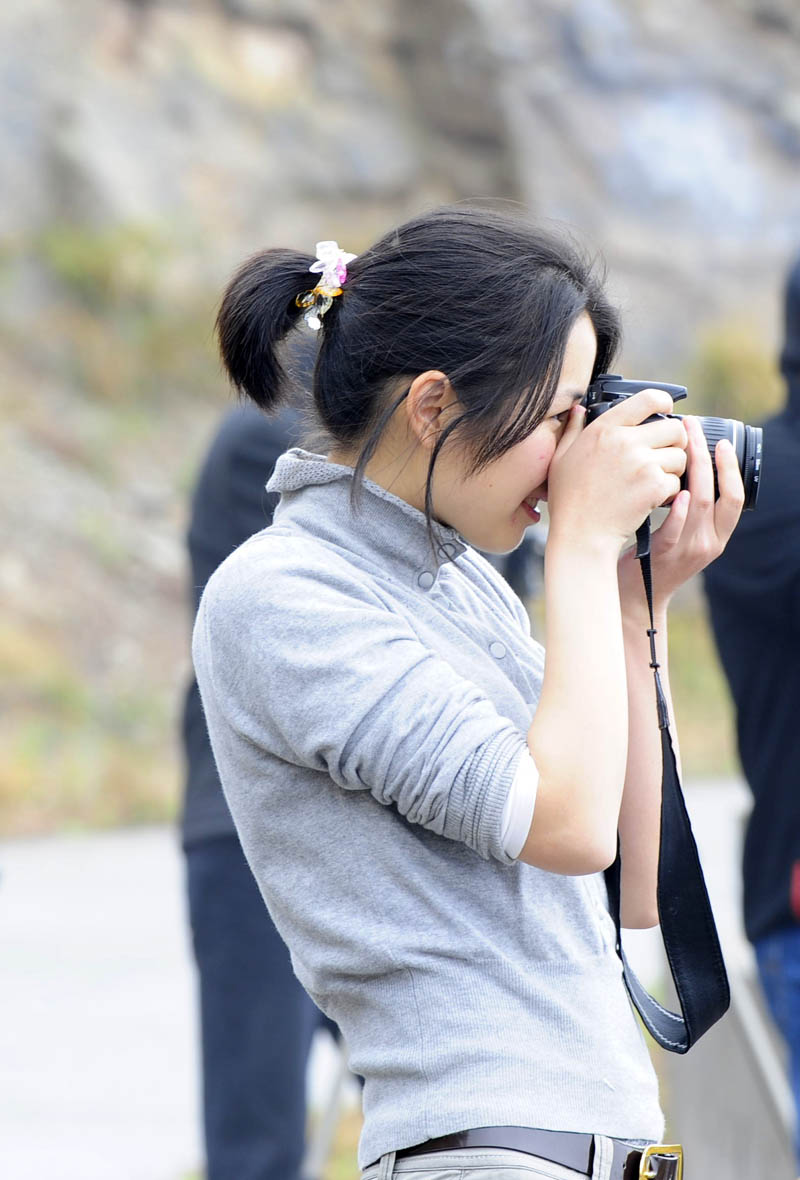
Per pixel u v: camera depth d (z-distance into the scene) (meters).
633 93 35.78
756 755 7.45
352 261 4.29
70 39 33.19
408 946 3.98
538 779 3.86
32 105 32.34
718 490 4.46
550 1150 3.85
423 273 4.11
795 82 36.75
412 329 4.09
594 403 4.25
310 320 4.30
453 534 4.30
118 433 29.92
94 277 31.27
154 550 27.91
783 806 7.32
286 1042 7.77
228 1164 7.71
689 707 27.69
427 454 4.15
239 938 7.75
